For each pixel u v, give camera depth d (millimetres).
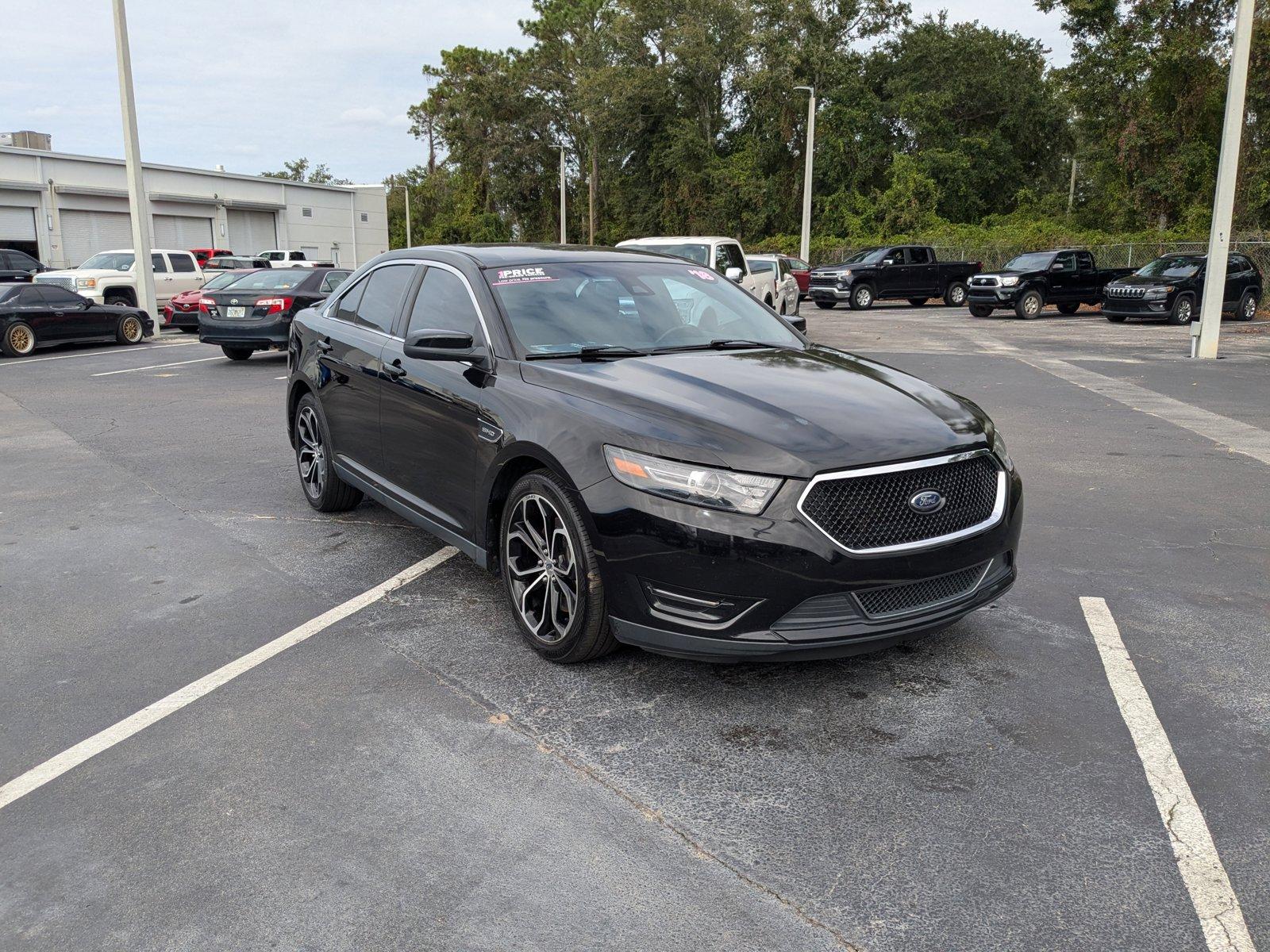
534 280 4602
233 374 13578
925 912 2393
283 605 4539
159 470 7477
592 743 3240
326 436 5820
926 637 4160
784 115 50719
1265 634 4207
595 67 61719
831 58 50188
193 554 5336
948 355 16359
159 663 3889
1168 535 5758
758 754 3176
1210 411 10422
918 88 52719
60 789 2961
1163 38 35938
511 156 66062
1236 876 2529
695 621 3297
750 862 2598
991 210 54531
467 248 5000
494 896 2455
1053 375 13492
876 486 3293
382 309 5352
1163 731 3320
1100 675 3783
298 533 5742
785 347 4605
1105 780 3010
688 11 54156
